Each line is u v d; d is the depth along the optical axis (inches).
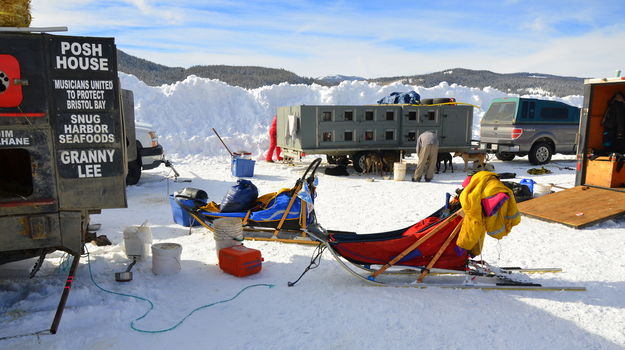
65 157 149.4
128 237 206.7
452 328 149.0
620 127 357.1
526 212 305.7
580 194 324.2
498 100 613.6
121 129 154.8
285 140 557.6
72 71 146.3
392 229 280.7
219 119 788.6
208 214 253.1
